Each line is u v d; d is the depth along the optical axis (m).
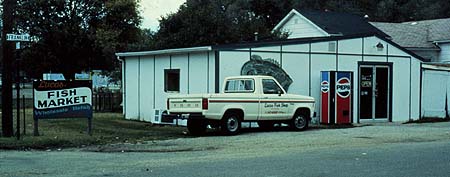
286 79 21.83
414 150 13.25
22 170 10.47
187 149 14.09
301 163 11.20
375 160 11.55
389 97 24.67
